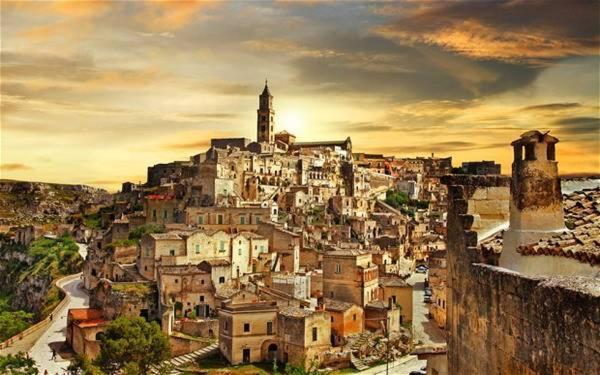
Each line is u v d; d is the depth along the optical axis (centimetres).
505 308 1753
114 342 9938
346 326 11819
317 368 10594
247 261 14962
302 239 16562
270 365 10831
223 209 17350
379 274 14762
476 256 2097
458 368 2219
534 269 1903
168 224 17650
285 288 13112
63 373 10644
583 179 2700
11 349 12181
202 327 12069
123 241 17050
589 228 1959
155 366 10606
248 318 10944
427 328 13050
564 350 1374
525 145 2023
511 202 2062
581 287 1338
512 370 1694
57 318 14275
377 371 10669
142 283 13150
